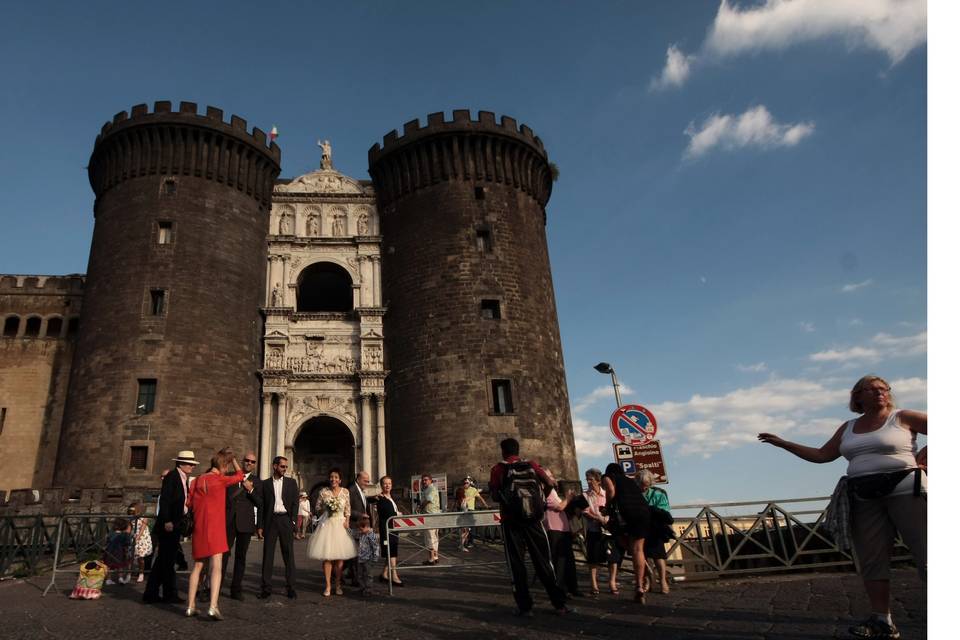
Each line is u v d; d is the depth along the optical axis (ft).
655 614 33.22
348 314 142.41
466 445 124.26
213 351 126.31
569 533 41.75
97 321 125.90
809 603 34.30
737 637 26.84
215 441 120.88
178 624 34.42
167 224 132.87
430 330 135.13
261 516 43.57
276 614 36.68
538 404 132.05
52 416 139.74
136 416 116.98
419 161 149.59
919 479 24.49
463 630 30.63
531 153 156.15
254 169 146.51
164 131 137.90
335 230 152.97
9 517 56.70
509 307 138.31
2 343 144.46
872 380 26.40
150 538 55.83
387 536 44.52
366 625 32.81
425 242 143.13
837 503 26.40
